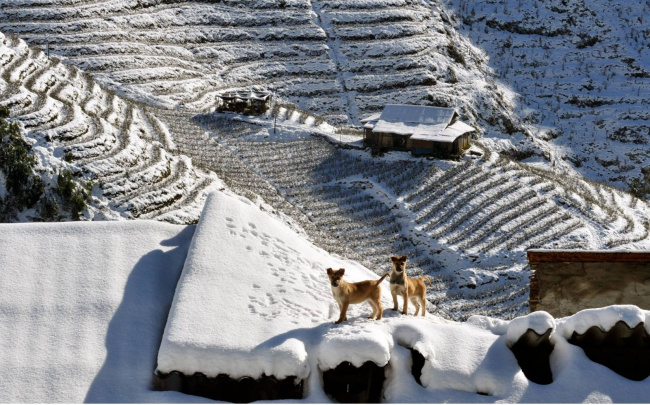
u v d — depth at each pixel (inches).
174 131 2910.9
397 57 4473.4
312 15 4702.3
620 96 5064.0
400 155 2839.6
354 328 504.1
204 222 600.4
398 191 2527.1
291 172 2679.6
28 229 597.9
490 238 2272.4
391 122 2903.5
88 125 2287.2
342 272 526.9
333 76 4261.8
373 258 2114.9
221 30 4394.7
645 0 6171.3
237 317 522.9
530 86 5113.2
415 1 5093.5
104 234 604.4
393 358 497.0
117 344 525.7
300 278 577.9
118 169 2078.0
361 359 479.2
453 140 2773.1
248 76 4097.0
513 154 4151.1
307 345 505.4
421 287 578.6
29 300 545.6
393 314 558.9
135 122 2738.7
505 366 490.6
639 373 502.3
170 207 2066.9
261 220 623.8
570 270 647.8
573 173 4215.1
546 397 475.2
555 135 4633.4
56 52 3624.5
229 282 552.1
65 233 599.5
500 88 4872.0
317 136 3016.7
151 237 612.7
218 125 3070.9
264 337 506.6
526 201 2517.2
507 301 1958.7
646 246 2281.0
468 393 481.7
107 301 550.6
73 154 2066.9
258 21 4559.5
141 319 544.1
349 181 2615.7
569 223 2384.4
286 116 3253.0
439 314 1876.2
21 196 1863.9
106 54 3740.2
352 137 3056.1
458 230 2310.5
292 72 4217.5
